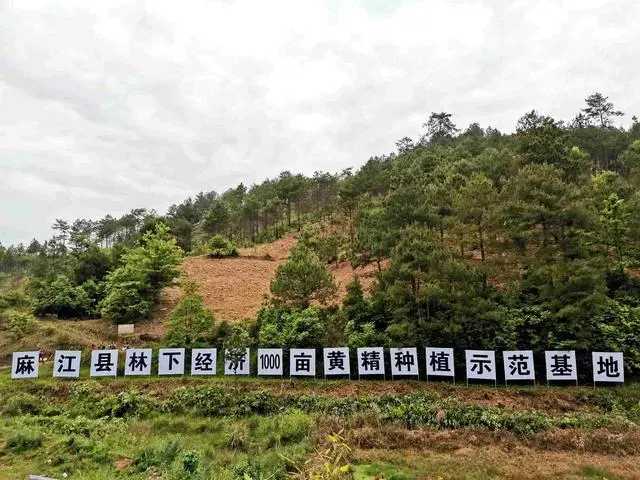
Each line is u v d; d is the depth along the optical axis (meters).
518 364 21.72
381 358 23.31
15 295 37.88
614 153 53.28
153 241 36.44
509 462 15.73
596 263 23.56
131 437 18.69
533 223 24.64
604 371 21.12
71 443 17.11
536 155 33.34
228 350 24.56
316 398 21.78
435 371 22.31
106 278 37.28
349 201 48.69
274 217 68.81
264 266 47.62
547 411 20.06
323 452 12.31
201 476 14.10
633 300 24.14
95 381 24.38
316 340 25.05
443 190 31.98
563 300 22.34
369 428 18.47
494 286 26.53
